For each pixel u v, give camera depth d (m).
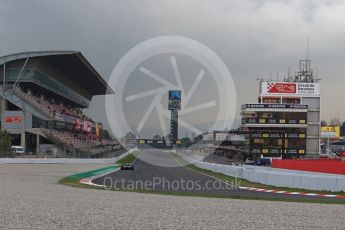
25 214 12.80
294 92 112.50
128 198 18.73
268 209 15.85
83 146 83.12
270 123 104.75
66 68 96.88
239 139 101.50
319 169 36.75
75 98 115.56
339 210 16.22
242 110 106.50
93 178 36.44
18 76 83.25
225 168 44.84
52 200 16.84
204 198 20.33
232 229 11.27
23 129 78.38
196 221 12.35
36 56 83.12
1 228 10.58
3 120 78.94
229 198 21.19
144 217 12.82
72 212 13.45
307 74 124.44
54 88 96.75
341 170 33.53
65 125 89.56
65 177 35.81
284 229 11.48
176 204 16.67
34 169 47.56
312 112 110.69
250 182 35.12
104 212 13.65
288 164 43.72
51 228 10.69
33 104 80.44
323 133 135.25
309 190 27.73
